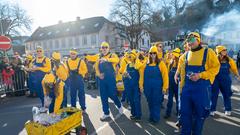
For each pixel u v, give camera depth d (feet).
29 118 23.91
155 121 19.86
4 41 36.29
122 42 158.81
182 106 14.55
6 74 35.88
